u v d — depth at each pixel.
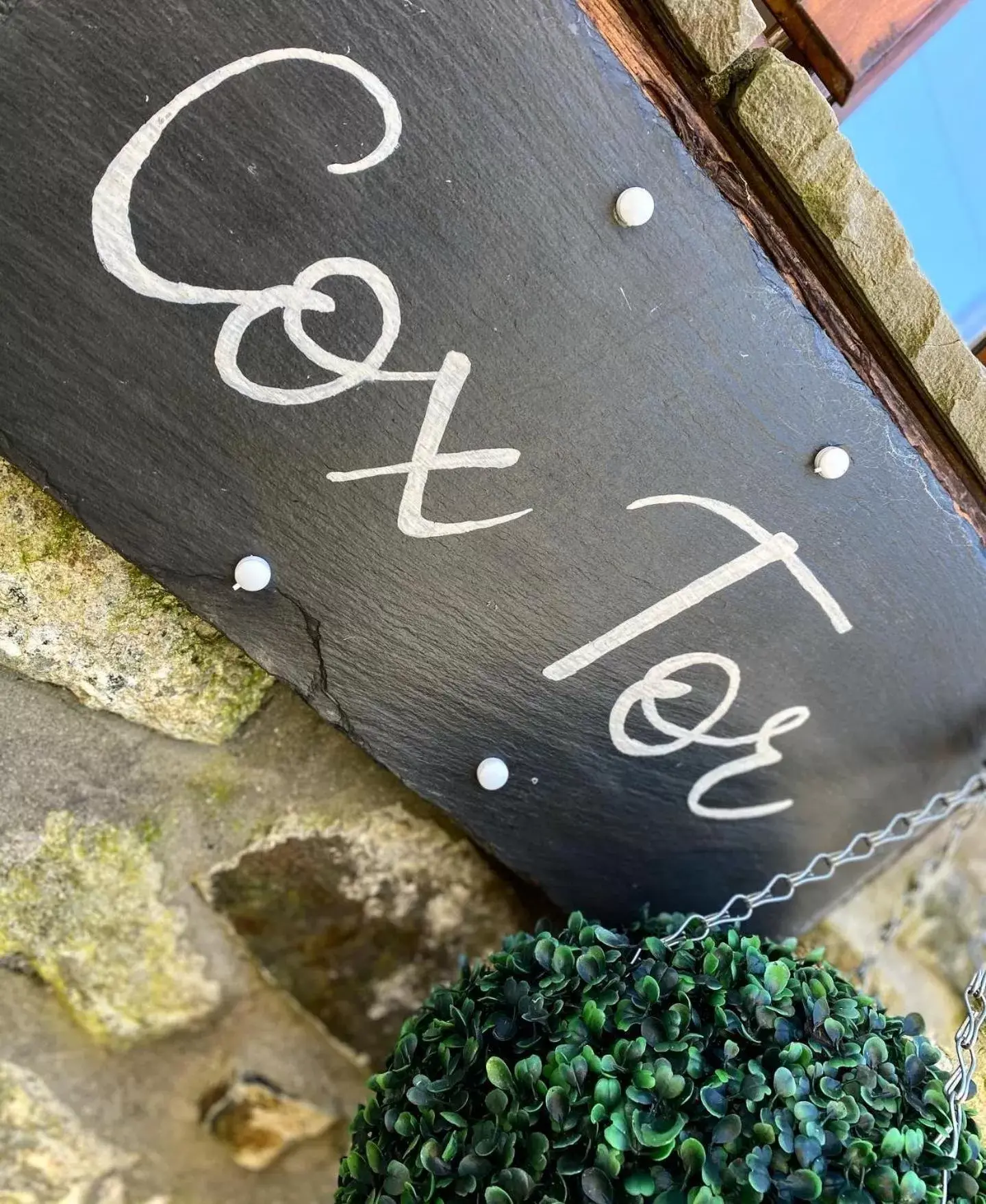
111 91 0.53
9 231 0.56
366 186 0.58
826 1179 0.59
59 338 0.59
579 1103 0.61
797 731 0.85
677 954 0.71
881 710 0.86
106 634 0.74
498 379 0.64
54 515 0.70
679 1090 0.60
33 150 0.54
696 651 0.78
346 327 0.61
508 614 0.73
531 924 1.03
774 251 0.64
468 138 0.57
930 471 0.73
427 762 0.79
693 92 0.60
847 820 0.93
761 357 0.66
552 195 0.59
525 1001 0.67
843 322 0.68
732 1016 0.66
